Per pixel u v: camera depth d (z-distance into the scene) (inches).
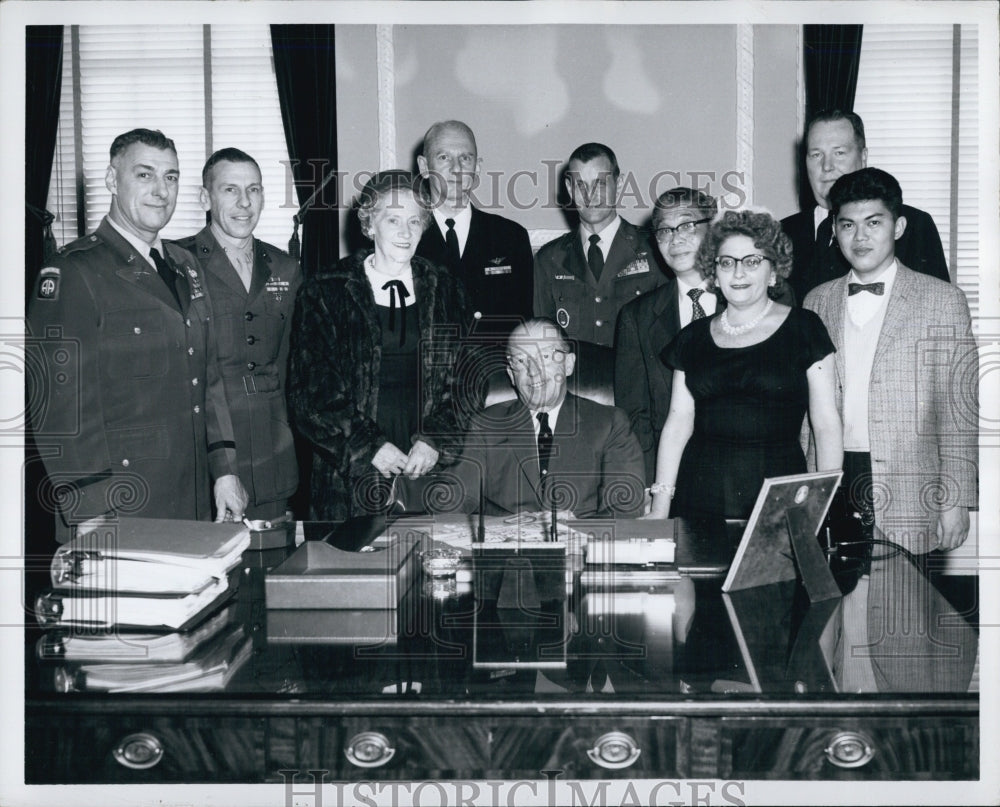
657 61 132.3
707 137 132.6
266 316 130.2
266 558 94.3
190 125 133.7
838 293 126.9
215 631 74.0
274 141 133.3
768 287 127.6
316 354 130.1
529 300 131.8
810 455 126.1
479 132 132.8
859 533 114.6
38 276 124.9
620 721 65.2
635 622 75.5
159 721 64.7
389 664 68.5
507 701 64.3
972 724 64.7
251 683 65.6
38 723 64.6
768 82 132.0
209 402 127.5
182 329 126.2
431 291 130.6
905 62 131.4
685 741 65.2
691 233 128.7
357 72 132.9
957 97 131.3
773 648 70.8
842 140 131.3
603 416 127.4
